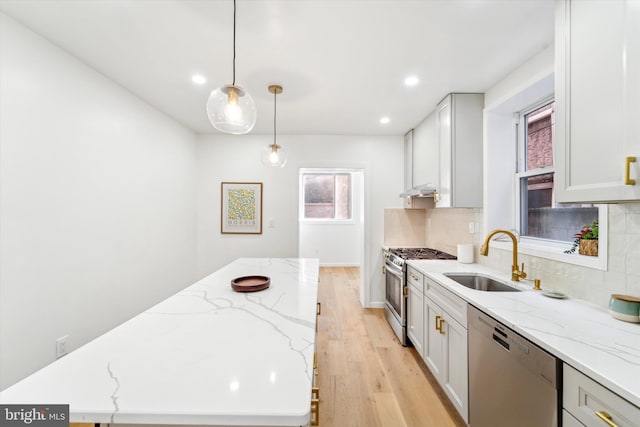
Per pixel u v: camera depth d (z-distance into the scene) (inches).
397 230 151.3
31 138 65.7
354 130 143.0
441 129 103.2
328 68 81.1
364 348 107.6
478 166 95.0
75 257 77.7
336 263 261.9
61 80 72.7
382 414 72.6
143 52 74.0
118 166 94.2
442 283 76.2
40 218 68.0
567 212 72.9
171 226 128.0
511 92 81.6
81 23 62.6
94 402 26.7
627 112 38.4
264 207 152.6
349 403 76.7
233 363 33.9
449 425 69.0
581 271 59.7
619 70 39.4
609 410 31.7
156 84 93.0
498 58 75.0
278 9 57.3
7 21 60.3
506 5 55.9
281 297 59.7
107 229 89.6
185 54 74.8
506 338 49.9
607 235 54.1
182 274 138.0
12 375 62.1
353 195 263.3
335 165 150.9
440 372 78.7
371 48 71.1
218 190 152.3
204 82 91.1
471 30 63.9
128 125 98.7
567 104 47.9
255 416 25.7
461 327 66.4
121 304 96.3
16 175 62.7
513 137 92.0
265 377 31.1
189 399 27.3
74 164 77.0
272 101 104.9
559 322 48.1
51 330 70.7
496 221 92.4
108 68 82.7
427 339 88.9
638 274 48.9
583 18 44.9
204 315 49.5
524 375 45.2
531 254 74.4
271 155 93.8
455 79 86.6
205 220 152.3
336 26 62.7
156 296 117.0
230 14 58.9
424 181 123.7
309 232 262.1
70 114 75.6
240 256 152.9
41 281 68.2
